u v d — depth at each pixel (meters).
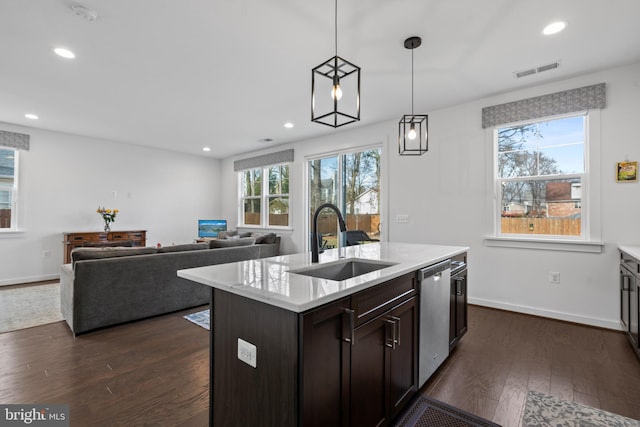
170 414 1.71
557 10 2.07
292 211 5.91
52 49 2.55
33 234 4.94
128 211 6.02
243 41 2.45
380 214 4.66
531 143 3.42
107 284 2.95
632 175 2.83
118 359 2.35
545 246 3.25
